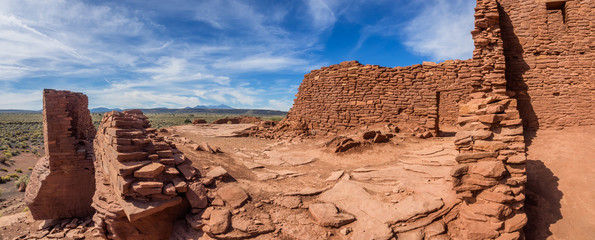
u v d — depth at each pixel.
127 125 7.90
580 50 11.50
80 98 18.42
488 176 5.60
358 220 6.01
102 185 8.09
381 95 16.73
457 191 6.00
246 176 9.27
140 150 7.41
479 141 6.18
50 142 14.88
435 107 15.44
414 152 11.79
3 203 19.05
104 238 6.79
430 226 5.66
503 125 6.18
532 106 11.82
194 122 28.89
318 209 6.47
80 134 18.53
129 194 6.27
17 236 13.79
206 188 7.51
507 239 5.17
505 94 11.24
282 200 7.20
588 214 5.90
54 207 15.23
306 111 19.72
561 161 8.16
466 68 14.98
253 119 31.81
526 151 9.45
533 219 6.12
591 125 11.11
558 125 11.45
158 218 6.51
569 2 11.77
